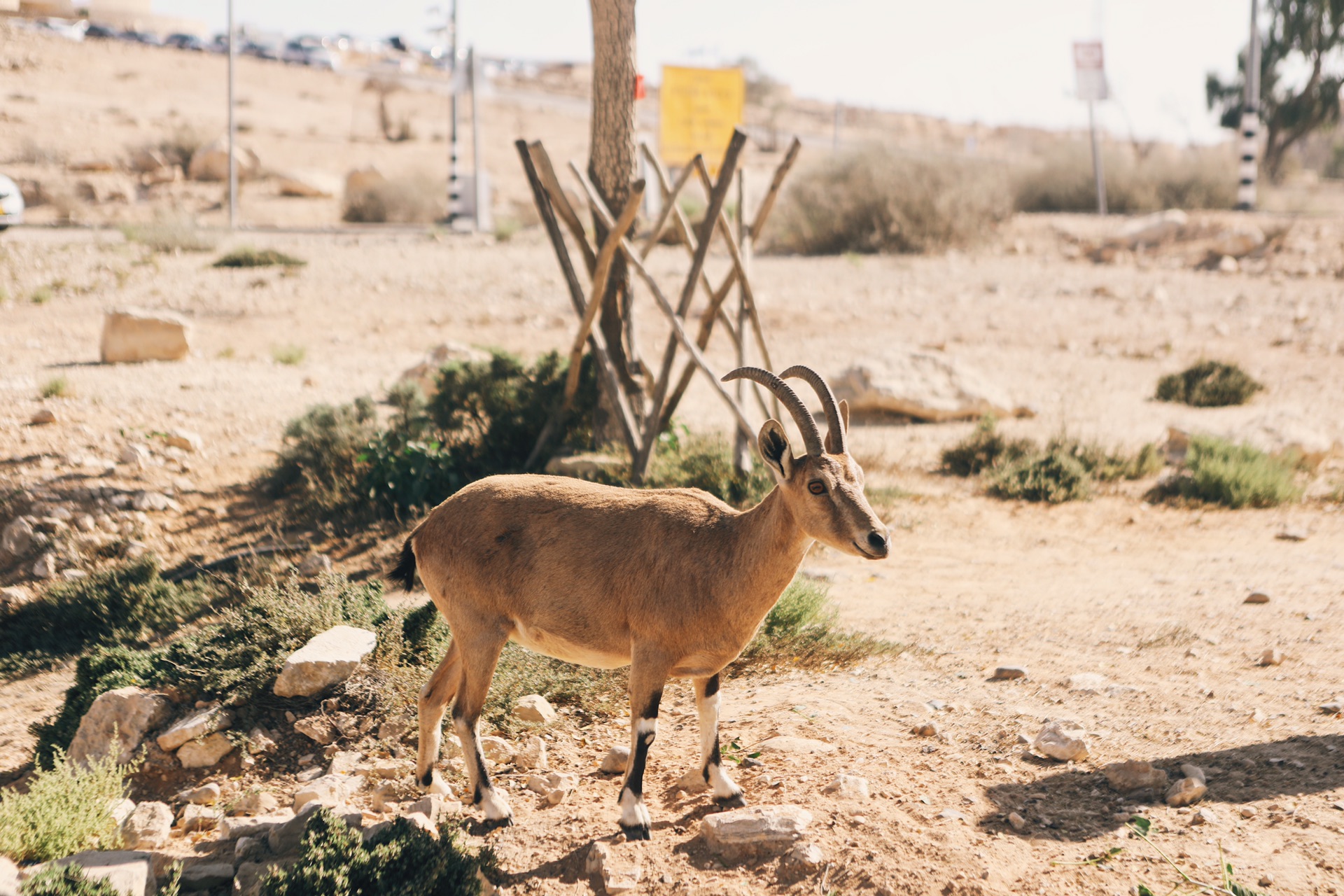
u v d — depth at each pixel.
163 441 12.37
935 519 11.25
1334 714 5.84
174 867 4.78
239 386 14.97
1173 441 13.41
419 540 5.55
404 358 17.30
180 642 6.98
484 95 76.38
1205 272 23.75
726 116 27.17
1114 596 8.76
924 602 8.86
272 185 41.75
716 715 5.24
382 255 25.09
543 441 11.67
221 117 55.47
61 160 41.31
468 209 33.91
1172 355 17.86
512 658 7.11
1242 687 6.41
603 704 6.84
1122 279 23.28
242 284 21.66
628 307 11.84
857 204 28.02
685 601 4.89
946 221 27.70
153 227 26.28
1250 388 15.33
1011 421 14.77
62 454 11.84
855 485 4.64
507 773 5.98
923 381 15.21
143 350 16.16
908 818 4.93
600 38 11.65
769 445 4.77
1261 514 11.28
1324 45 39.88
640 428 11.89
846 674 7.25
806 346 18.41
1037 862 4.53
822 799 5.11
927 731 5.98
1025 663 7.22
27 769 6.71
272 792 5.89
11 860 4.98
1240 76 42.88
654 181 29.33
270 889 4.41
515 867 4.87
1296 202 32.31
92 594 9.35
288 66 77.06
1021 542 10.59
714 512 5.11
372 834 4.79
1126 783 5.15
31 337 17.27
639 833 4.93
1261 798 4.93
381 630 7.09
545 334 18.88
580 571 5.07
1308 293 21.11
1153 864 4.45
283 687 6.42
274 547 10.31
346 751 6.19
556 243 11.66
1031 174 34.53
